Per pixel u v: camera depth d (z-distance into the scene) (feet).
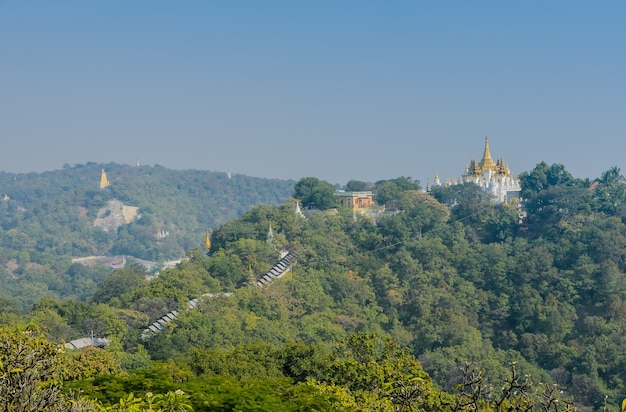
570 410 95.35
